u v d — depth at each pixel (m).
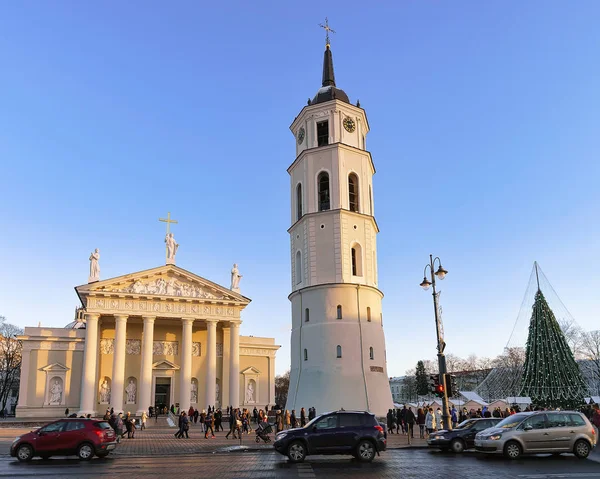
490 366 151.75
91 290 58.28
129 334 63.47
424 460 24.08
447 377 30.77
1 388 103.31
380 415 47.28
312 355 49.44
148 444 34.38
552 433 24.28
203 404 64.00
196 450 30.16
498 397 65.81
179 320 63.16
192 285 63.03
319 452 23.38
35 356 60.41
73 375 61.03
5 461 24.69
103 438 25.66
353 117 55.72
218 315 63.31
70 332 62.25
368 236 53.09
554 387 51.28
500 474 18.78
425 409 44.50
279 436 23.97
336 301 49.75
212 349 62.00
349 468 21.02
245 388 67.81
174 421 55.53
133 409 61.19
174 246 64.12
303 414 41.03
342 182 52.69
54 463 23.70
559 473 18.89
